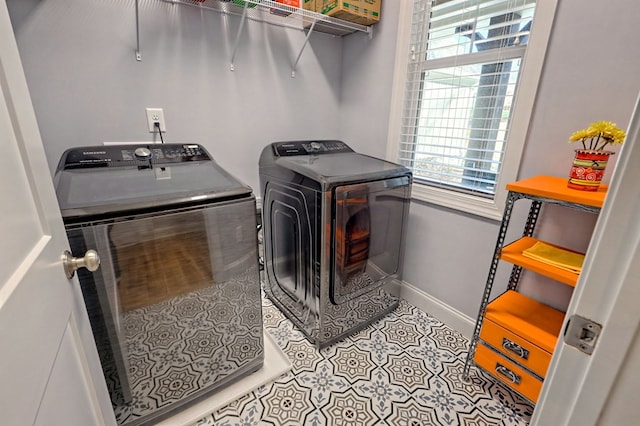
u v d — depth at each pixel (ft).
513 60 4.54
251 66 6.15
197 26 5.42
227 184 3.94
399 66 5.99
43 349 1.68
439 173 5.82
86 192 3.43
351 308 5.48
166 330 3.66
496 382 4.64
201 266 3.71
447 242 5.70
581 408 1.34
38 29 4.26
